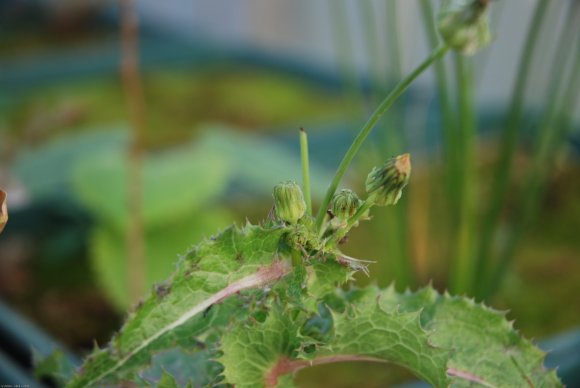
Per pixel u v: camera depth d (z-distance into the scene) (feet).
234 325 1.26
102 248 2.82
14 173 3.23
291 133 3.92
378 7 4.35
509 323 1.35
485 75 4.48
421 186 3.40
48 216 3.24
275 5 5.73
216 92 5.09
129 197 2.82
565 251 2.99
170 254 2.81
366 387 2.23
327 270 1.26
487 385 1.34
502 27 4.30
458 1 1.18
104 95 4.95
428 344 1.25
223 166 2.98
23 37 6.36
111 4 6.57
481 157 3.81
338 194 1.23
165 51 5.64
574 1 2.28
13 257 3.10
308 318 1.32
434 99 4.18
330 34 5.44
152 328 1.26
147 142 4.20
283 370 1.30
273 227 1.23
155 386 1.27
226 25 6.19
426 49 4.25
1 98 4.81
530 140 3.53
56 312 2.74
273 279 1.26
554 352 2.00
